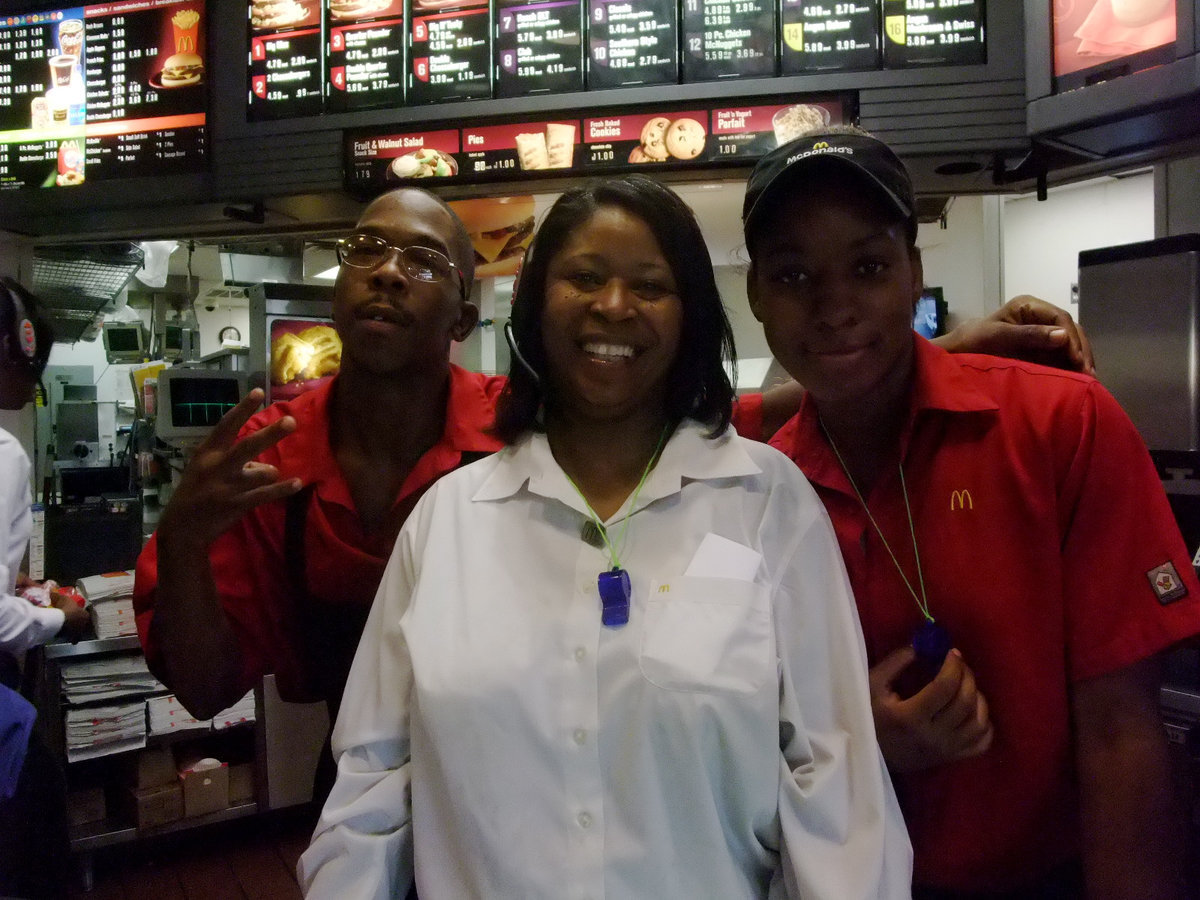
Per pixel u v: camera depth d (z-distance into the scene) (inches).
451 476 42.5
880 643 42.8
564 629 35.4
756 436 57.8
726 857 33.0
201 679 46.1
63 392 204.7
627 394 38.3
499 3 82.4
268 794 114.2
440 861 33.7
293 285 118.0
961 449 41.5
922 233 140.9
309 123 85.0
